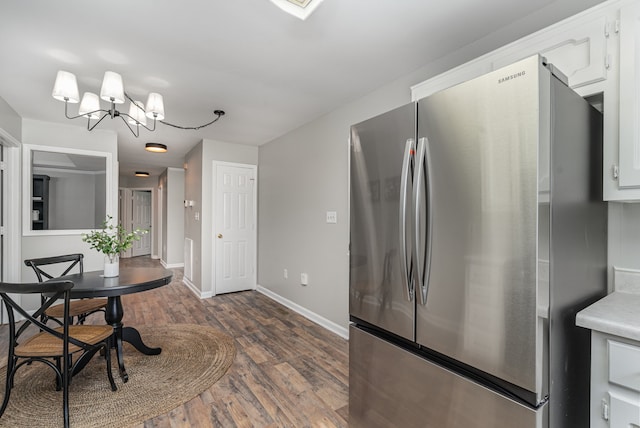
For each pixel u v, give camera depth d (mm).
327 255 3287
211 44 2018
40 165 3619
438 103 1224
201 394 2057
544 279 992
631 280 1366
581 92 1361
